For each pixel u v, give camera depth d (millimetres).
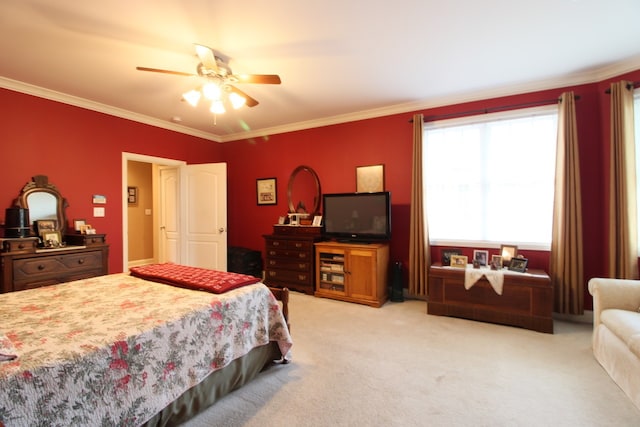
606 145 2984
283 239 4352
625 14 2127
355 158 4355
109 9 2033
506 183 3490
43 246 3162
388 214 3850
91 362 1222
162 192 5230
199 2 1970
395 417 1708
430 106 3844
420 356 2420
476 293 3166
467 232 3693
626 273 2730
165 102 3773
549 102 3248
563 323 3098
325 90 3463
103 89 3352
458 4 2021
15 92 3186
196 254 4898
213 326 1751
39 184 3318
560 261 3086
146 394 1404
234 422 1672
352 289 3809
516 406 1795
